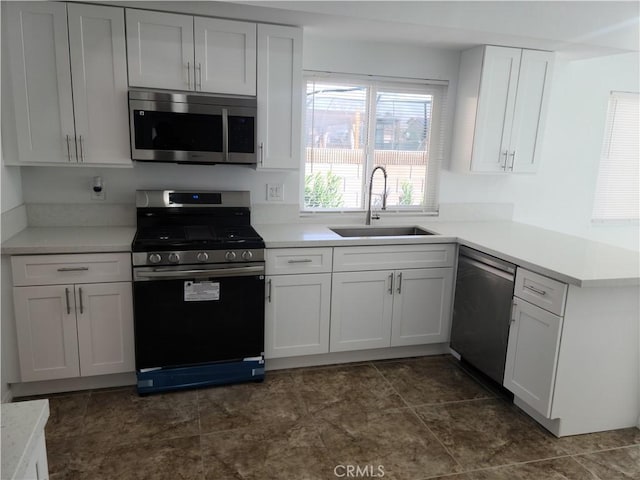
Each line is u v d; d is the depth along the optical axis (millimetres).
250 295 2771
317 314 2998
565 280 2217
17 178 2779
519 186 3912
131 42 2596
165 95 2645
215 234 2840
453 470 2168
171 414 2529
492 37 3004
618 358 2436
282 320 2939
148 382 2686
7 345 2506
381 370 3115
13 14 2439
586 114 3959
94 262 2539
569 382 2373
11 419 951
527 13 2924
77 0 2490
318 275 2932
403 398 2773
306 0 2572
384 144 3588
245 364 2852
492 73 3236
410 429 2469
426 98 3605
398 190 3697
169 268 2588
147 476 2062
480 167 3379
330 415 2574
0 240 2441
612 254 2658
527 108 3371
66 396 2668
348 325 3078
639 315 2412
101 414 2506
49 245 2465
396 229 3580
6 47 2463
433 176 3748
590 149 4051
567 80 3822
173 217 3035
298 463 2176
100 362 2666
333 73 3293
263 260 2752
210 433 2377
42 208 2926
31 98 2541
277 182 3328
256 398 2721
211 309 2715
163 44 2646
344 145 3500
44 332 2551
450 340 3291
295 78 2904
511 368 2639
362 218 3590
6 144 2543
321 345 3055
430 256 3135
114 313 2627
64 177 2934
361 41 3291
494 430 2486
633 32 3168
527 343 2504
